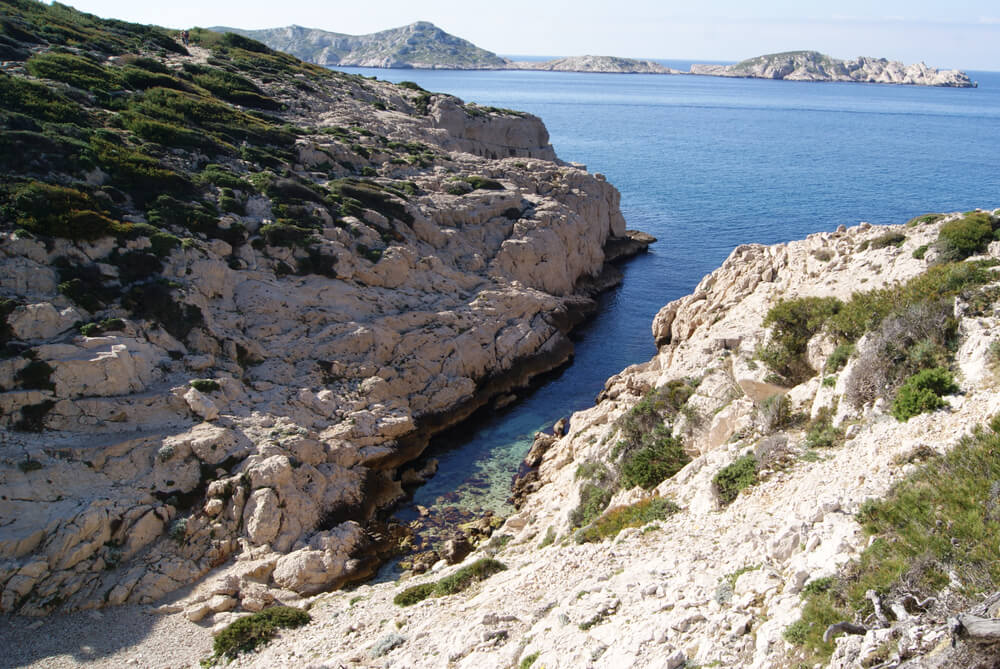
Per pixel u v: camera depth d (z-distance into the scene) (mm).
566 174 77688
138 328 35906
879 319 24141
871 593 11805
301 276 45781
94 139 44750
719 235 85688
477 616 19031
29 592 25188
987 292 21703
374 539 32156
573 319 59656
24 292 33906
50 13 70625
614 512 23516
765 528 16953
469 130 89375
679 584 16062
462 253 57281
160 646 23578
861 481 16547
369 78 99250
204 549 28578
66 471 28656
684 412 27609
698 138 176750
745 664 12359
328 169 59125
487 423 44094
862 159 144250
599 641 14719
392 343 44250
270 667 21188
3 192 36875
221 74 70125
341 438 36781
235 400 36031
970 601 10922
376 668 17984
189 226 42938
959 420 17000
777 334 28406
